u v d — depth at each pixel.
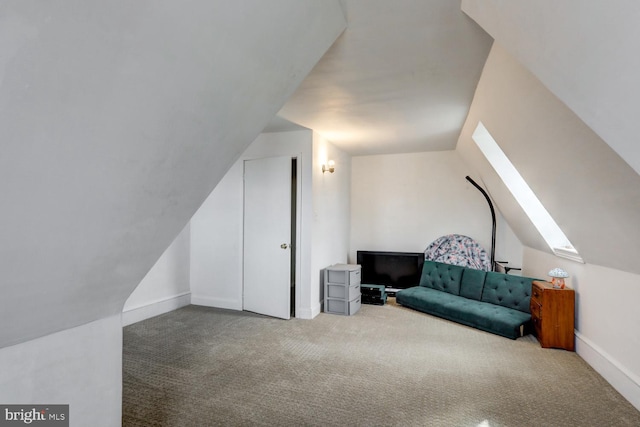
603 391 2.49
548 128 2.00
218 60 1.23
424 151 5.60
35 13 0.67
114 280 1.58
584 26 1.02
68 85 0.83
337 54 2.25
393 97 3.05
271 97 1.73
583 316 3.12
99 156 1.06
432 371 2.79
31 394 1.42
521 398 2.38
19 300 1.22
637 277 2.33
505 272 4.73
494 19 1.50
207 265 4.79
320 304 4.59
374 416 2.15
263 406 2.26
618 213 1.96
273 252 4.28
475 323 3.85
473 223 5.41
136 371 2.76
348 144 5.07
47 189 0.99
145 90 1.03
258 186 4.42
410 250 5.72
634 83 0.99
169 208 1.57
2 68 0.70
